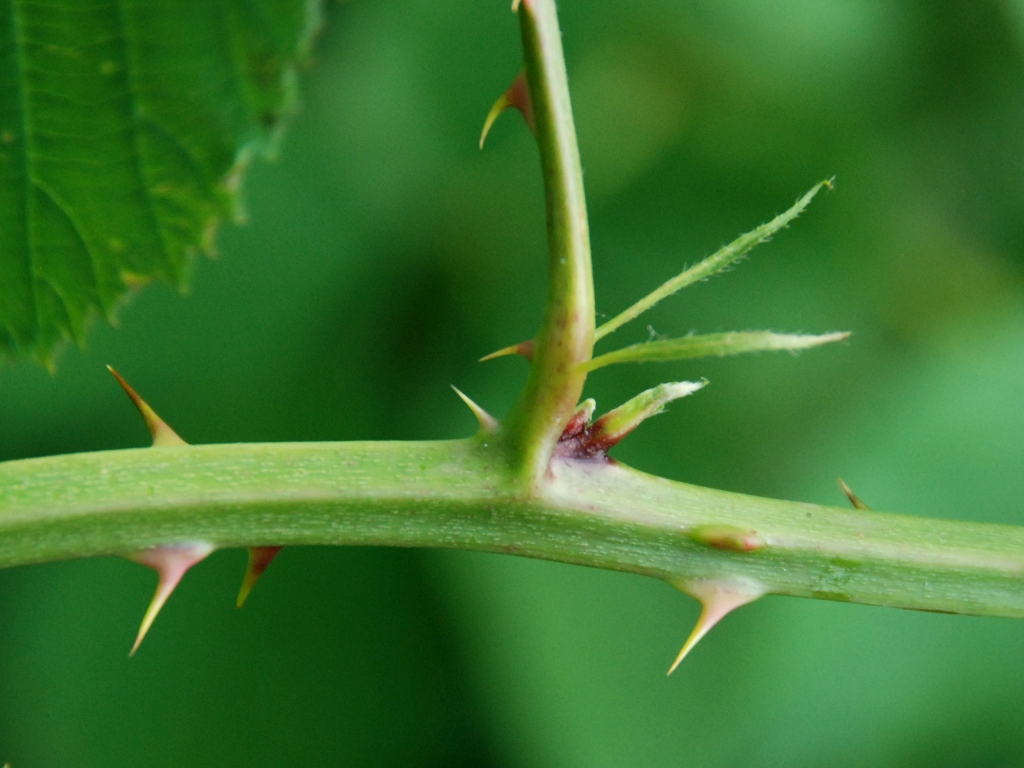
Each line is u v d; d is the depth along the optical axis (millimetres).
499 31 332
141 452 256
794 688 306
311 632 316
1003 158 347
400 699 315
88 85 252
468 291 327
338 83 326
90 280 260
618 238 343
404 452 255
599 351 331
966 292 341
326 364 321
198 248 258
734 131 345
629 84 345
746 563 256
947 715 306
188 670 314
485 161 330
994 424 315
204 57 251
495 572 308
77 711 311
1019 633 308
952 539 257
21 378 311
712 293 338
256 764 313
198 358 318
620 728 304
